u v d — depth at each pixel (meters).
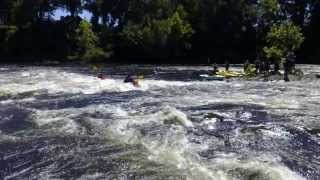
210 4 92.69
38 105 21.52
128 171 10.86
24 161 12.12
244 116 18.14
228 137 14.39
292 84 33.28
